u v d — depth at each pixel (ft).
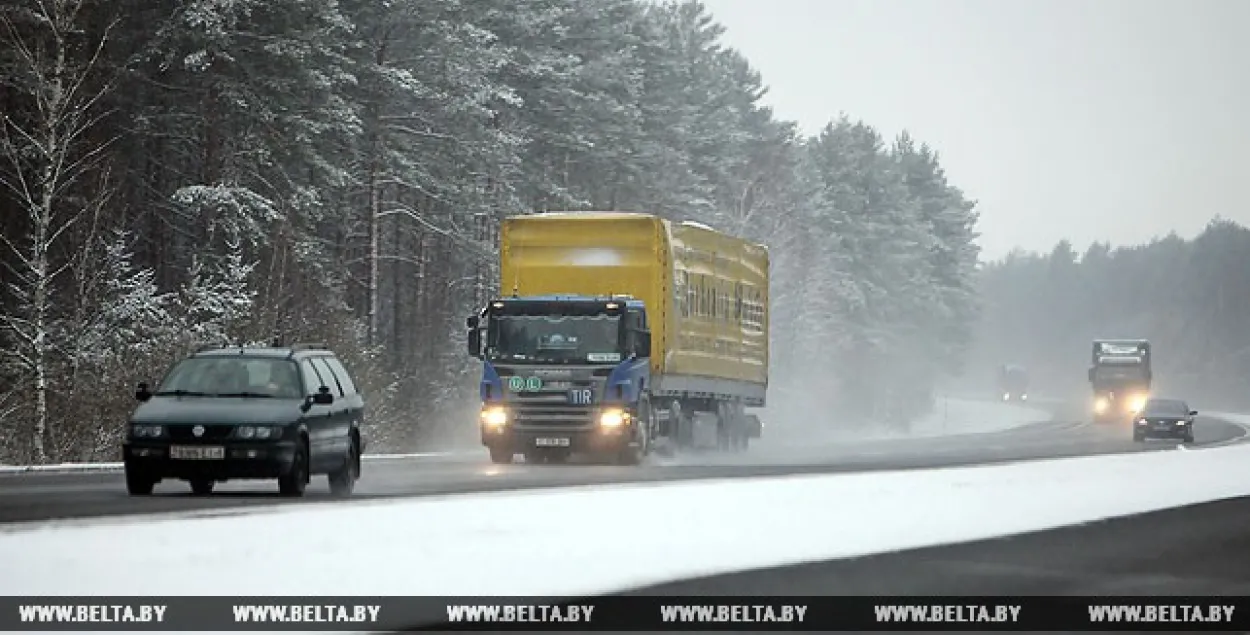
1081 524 202.59
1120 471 256.93
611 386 296.71
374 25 468.34
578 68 571.69
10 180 376.07
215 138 403.75
